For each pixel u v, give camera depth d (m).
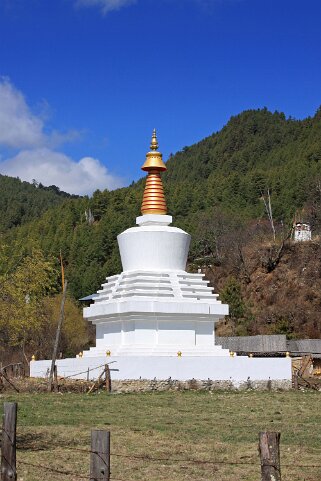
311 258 82.25
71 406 25.28
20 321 50.72
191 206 120.94
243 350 51.41
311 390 33.00
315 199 98.06
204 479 14.55
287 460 16.30
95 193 134.50
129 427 20.67
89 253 96.81
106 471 10.28
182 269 36.50
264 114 199.00
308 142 160.12
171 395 29.52
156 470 15.34
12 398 27.59
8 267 63.00
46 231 125.69
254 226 96.69
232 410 24.84
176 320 34.12
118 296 35.41
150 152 38.03
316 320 71.75
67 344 60.69
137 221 37.53
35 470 15.05
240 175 135.38
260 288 82.19
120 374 31.19
